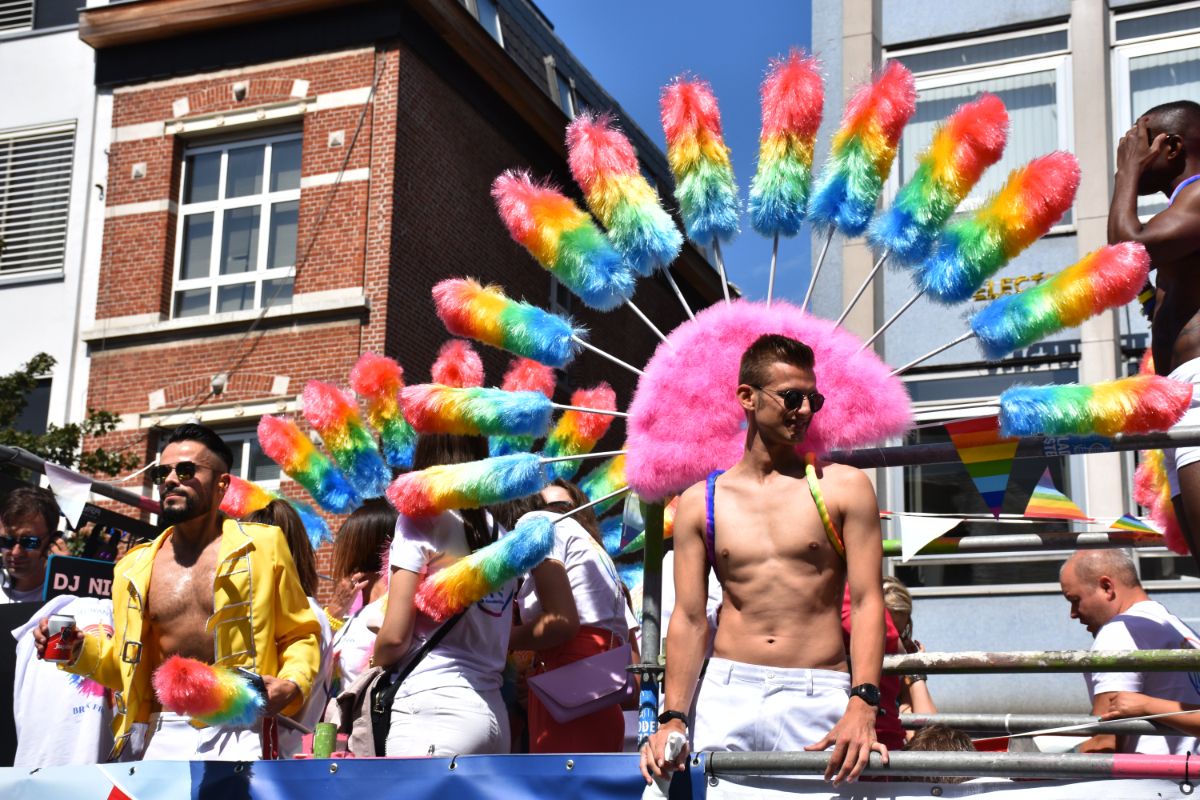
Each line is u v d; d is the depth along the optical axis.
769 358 2.68
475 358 4.11
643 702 2.84
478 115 14.57
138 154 13.76
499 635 3.47
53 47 14.38
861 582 2.54
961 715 3.26
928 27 8.95
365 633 4.34
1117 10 8.56
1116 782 2.37
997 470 2.93
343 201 12.85
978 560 7.94
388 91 13.02
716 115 3.27
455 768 2.81
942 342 8.26
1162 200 7.88
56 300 13.63
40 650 3.29
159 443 13.02
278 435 5.61
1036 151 8.53
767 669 2.57
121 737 3.34
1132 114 8.41
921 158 3.13
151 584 3.47
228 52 13.69
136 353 13.22
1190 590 7.09
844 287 8.45
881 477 7.98
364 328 12.45
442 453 3.46
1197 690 3.38
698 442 2.97
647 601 3.00
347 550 4.48
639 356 16.50
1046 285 2.89
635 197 3.24
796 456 2.73
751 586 2.63
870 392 2.96
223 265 13.41
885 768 2.35
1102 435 2.80
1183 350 3.08
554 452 4.66
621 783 2.66
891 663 2.78
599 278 3.23
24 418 13.43
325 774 2.92
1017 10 8.73
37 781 3.12
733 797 2.53
